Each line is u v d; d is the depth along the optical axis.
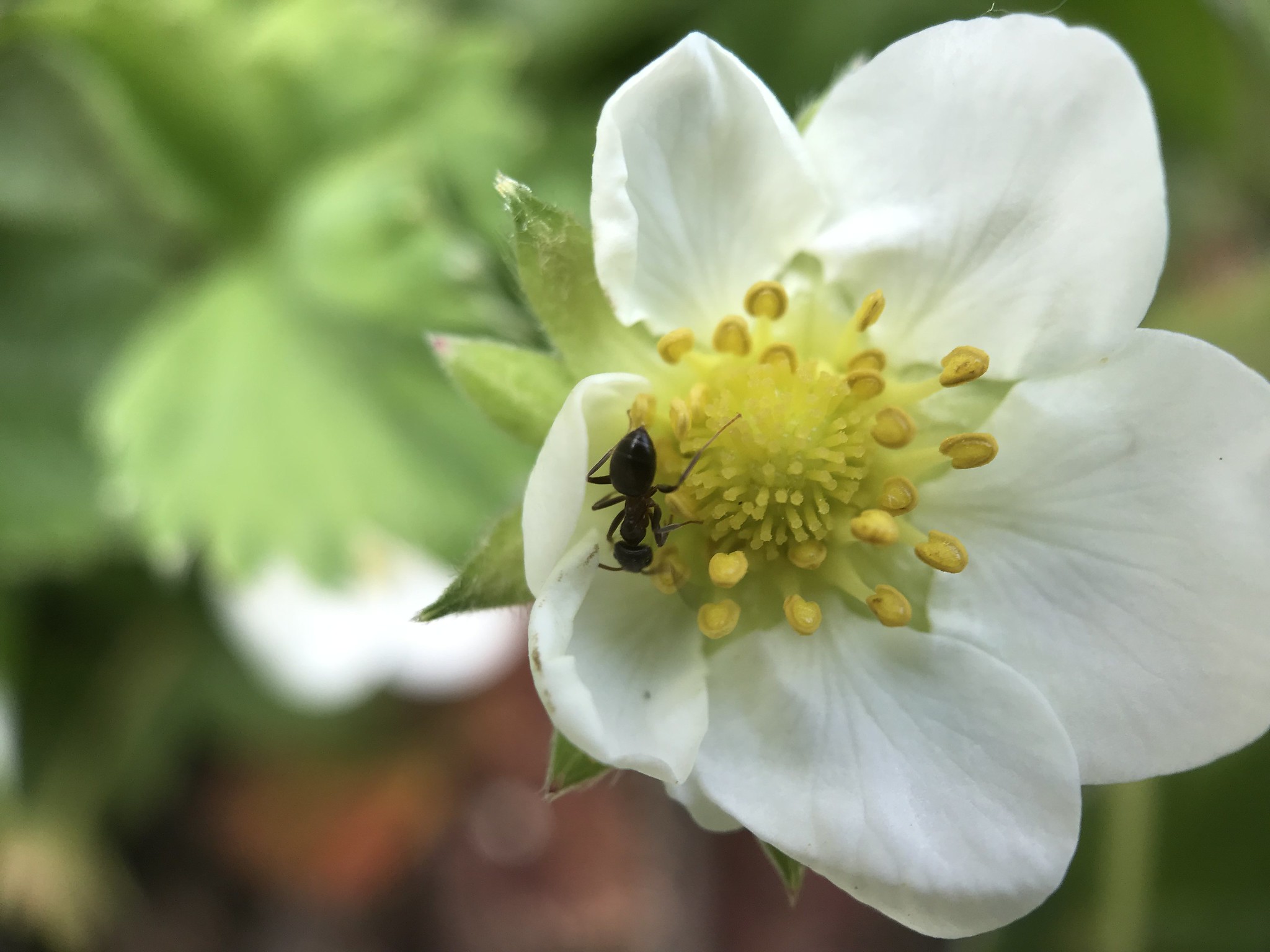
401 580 0.06
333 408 0.06
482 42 0.06
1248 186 0.06
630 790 0.08
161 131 0.06
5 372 0.06
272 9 0.06
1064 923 0.05
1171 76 0.06
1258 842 0.05
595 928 0.07
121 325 0.06
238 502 0.05
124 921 0.07
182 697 0.07
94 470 0.06
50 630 0.07
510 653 0.07
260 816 0.07
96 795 0.06
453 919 0.08
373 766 0.07
